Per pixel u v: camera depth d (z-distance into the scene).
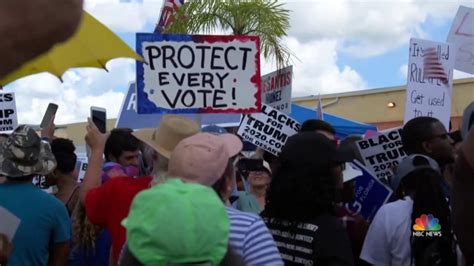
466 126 2.47
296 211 2.74
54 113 5.83
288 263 2.75
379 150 5.20
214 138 2.56
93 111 4.91
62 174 4.57
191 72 4.48
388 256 3.35
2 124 7.25
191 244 1.42
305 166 2.77
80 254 3.89
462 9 6.30
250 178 5.00
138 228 1.47
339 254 2.63
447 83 5.96
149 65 4.41
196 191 1.54
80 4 0.78
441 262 3.11
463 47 6.31
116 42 2.14
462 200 1.95
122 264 1.60
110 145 4.82
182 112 4.48
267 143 5.69
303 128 4.86
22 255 3.11
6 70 0.77
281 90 6.64
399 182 3.55
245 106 4.54
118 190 3.28
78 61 2.14
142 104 4.42
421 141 4.11
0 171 3.17
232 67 4.52
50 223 3.23
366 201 4.44
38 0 0.74
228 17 12.51
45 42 0.77
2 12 0.72
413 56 5.85
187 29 12.34
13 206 3.15
